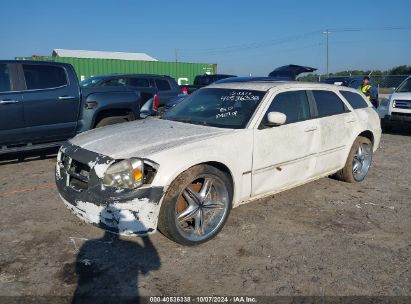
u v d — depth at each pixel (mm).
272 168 4496
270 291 3139
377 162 7730
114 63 22172
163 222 3588
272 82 5098
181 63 24094
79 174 3770
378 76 30906
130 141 3936
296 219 4582
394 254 3791
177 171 3537
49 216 4520
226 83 5363
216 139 3969
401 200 5375
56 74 6773
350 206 5074
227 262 3566
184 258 3617
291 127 4688
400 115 11031
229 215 4340
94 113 7219
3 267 3393
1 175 6207
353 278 3346
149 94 8328
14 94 6246
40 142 6746
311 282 3275
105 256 3627
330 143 5297
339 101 5676
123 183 3434
